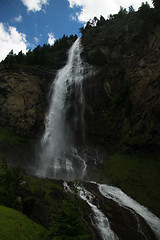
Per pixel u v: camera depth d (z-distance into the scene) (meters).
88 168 33.34
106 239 15.07
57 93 49.06
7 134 39.84
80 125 44.34
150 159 29.89
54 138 42.66
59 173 31.88
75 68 54.88
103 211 18.55
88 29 77.69
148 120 32.91
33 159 34.62
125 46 53.16
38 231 12.72
